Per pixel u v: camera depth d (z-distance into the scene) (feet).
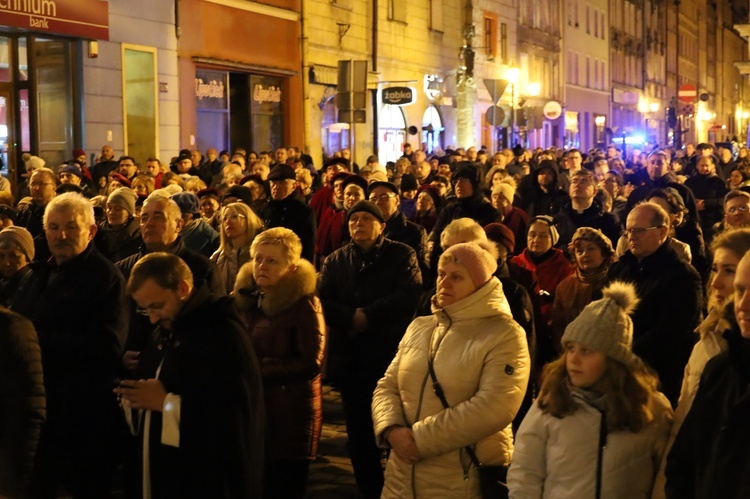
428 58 125.18
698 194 51.75
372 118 111.04
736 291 12.44
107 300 19.95
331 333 24.40
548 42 178.29
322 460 26.96
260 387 16.07
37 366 15.58
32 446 15.35
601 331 14.37
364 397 23.79
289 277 20.48
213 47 83.20
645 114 257.75
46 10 63.82
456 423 16.46
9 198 34.91
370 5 109.70
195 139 81.76
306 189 49.37
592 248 24.21
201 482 15.20
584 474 14.21
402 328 23.95
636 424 14.19
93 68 69.10
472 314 16.93
